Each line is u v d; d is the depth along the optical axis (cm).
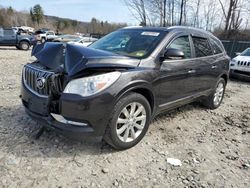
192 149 387
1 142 353
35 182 279
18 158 319
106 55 334
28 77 368
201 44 510
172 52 375
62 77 322
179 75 427
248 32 2356
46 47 372
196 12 2122
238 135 461
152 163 338
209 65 518
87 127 314
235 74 1044
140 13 1989
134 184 293
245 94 828
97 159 333
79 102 303
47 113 330
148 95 380
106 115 320
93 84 308
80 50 326
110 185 287
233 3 2273
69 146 358
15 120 429
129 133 361
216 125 502
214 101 593
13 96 571
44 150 342
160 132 435
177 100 443
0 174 286
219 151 391
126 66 344
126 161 336
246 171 341
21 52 1898
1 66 1035
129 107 351
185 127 472
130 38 436
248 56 1083
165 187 293
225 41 1984
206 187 299
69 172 302
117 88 322
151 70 370
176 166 336
